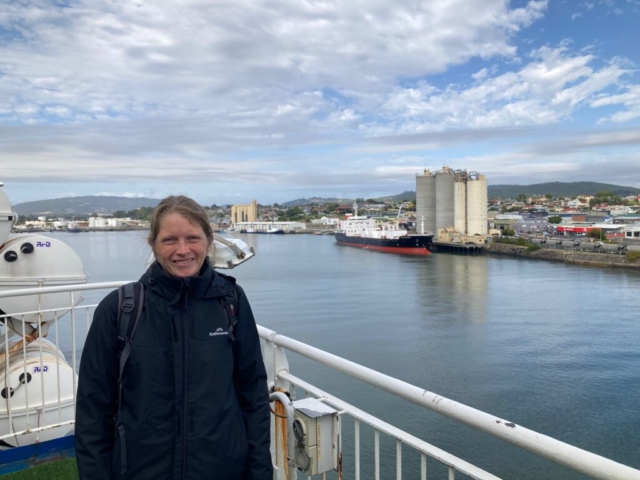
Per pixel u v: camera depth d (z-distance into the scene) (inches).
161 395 79.3
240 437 84.7
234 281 90.4
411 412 589.0
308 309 1352.1
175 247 81.5
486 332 1066.7
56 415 190.5
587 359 860.6
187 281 81.3
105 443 81.7
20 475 162.6
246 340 87.6
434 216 4549.7
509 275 2116.1
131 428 79.0
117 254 2974.9
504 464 471.2
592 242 3105.3
